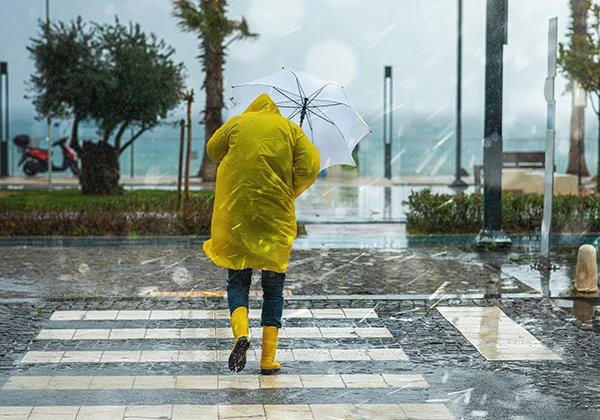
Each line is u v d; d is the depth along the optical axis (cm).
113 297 902
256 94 770
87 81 2317
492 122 1277
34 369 644
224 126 621
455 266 1117
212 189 2652
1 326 775
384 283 995
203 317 817
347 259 1182
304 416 541
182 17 2533
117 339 736
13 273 1056
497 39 1245
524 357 682
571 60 1966
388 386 605
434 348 710
